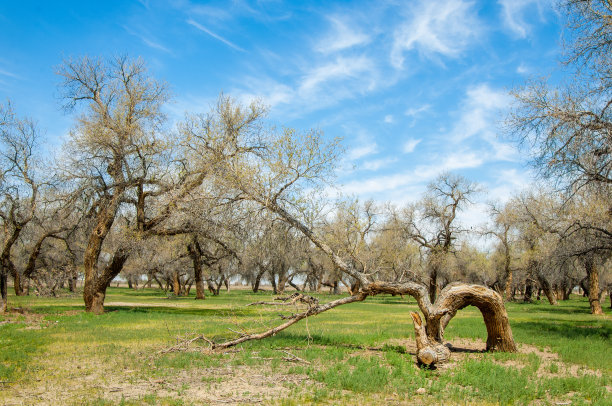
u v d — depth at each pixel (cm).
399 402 796
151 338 1550
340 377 918
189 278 6612
